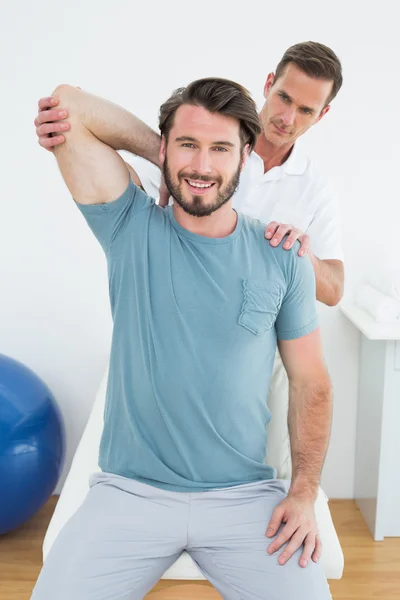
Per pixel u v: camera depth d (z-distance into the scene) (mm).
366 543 2621
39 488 2443
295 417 1767
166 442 1660
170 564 1689
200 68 2619
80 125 1599
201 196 1595
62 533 1622
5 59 2604
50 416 2482
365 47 2602
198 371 1635
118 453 1712
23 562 2465
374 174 2688
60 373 2836
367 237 2732
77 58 2609
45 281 2766
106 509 1639
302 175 2152
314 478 1728
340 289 2090
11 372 2480
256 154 2090
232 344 1641
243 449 1696
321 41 2600
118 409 1703
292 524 1629
